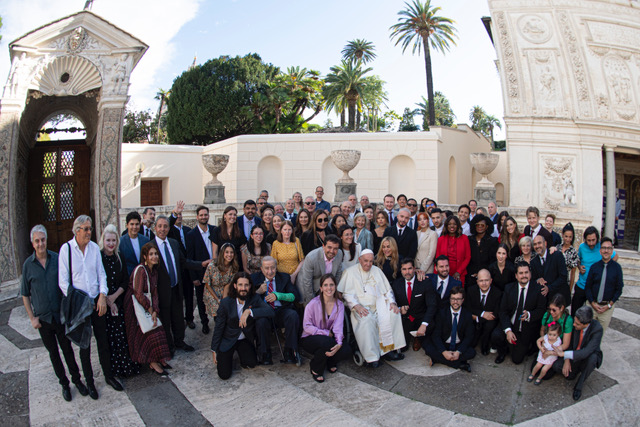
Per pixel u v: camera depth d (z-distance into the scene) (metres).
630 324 7.27
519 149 14.31
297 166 17.70
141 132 40.88
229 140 18.22
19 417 4.61
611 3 15.07
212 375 5.47
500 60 14.99
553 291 5.95
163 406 4.79
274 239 6.56
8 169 9.52
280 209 8.93
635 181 17.00
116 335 5.28
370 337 5.57
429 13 33.62
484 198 11.90
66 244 4.85
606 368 5.73
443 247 6.74
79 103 11.95
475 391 5.14
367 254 5.81
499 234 7.39
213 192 11.97
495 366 5.76
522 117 14.30
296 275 6.13
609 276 6.14
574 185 13.98
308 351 5.42
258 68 31.88
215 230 6.58
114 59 10.13
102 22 9.78
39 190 12.42
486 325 5.99
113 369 5.25
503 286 6.16
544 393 5.11
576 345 5.20
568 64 14.58
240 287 5.32
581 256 6.66
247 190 17.73
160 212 11.05
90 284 4.90
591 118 14.09
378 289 5.91
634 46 14.81
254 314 5.34
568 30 14.80
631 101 14.41
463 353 5.67
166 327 5.83
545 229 7.40
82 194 12.76
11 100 9.51
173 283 5.94
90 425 4.46
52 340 4.84
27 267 4.74
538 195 14.09
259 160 17.78
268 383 5.29
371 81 40.22
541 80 14.59
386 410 4.74
